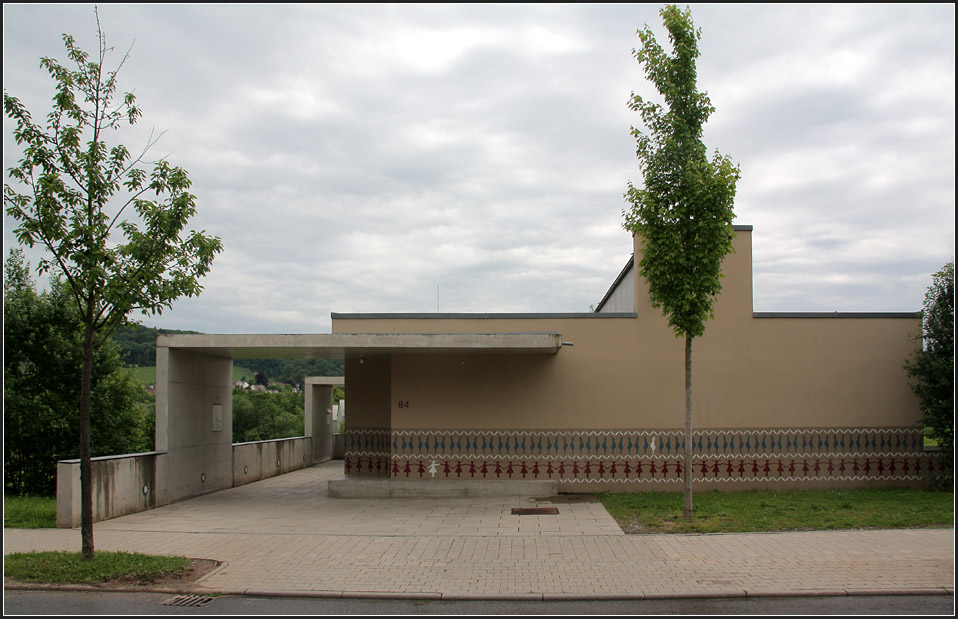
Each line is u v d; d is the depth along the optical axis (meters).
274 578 8.16
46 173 8.40
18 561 8.56
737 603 7.15
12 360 17.28
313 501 14.70
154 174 8.97
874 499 13.29
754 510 12.15
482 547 9.71
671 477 15.23
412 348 13.95
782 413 15.30
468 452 15.51
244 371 61.12
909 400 15.32
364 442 17.25
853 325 15.48
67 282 8.74
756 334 15.49
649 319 15.61
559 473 15.34
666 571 8.27
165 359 14.50
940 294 14.66
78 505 11.66
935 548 9.29
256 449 19.50
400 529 11.18
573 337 15.62
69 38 8.55
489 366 15.66
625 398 15.45
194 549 9.73
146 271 8.64
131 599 7.43
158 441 14.40
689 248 11.27
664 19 11.56
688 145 11.23
